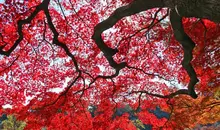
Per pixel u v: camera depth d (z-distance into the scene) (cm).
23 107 788
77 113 822
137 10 393
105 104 863
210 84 807
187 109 868
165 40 828
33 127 791
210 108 862
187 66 466
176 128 889
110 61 480
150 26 787
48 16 580
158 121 894
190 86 493
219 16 322
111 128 866
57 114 802
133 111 884
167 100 869
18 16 677
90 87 833
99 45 459
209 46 743
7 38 712
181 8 343
